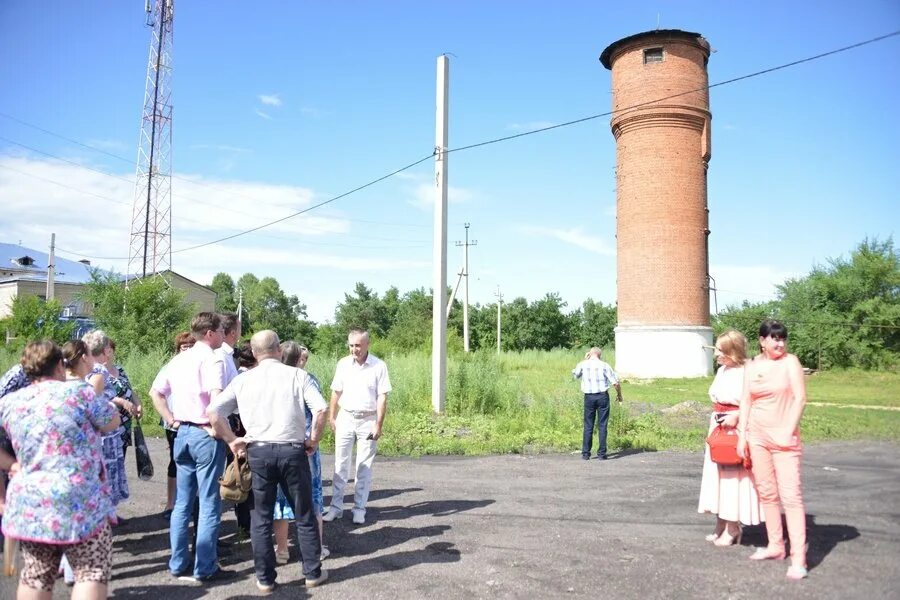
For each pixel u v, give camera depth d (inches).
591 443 415.2
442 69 625.6
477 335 2517.2
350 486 330.6
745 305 1471.5
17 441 142.2
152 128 1520.7
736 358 222.1
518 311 2588.6
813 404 418.0
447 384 637.3
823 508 255.1
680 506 278.1
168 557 215.5
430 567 201.6
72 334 1066.7
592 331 2731.3
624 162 1226.6
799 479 193.5
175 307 1019.9
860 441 363.3
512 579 189.5
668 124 1181.7
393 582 189.0
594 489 314.7
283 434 184.2
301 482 186.9
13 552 154.8
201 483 194.1
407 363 765.3
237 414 226.2
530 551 215.9
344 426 260.8
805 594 172.4
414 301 2915.8
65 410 143.1
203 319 207.2
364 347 261.7
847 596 169.6
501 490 313.9
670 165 1181.1
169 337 985.5
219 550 223.5
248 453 185.0
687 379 1115.3
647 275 1188.5
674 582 184.5
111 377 241.6
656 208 1182.9
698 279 1187.3
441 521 256.2
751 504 212.5
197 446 193.8
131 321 972.6
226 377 204.4
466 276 1804.9
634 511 269.6
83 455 144.4
